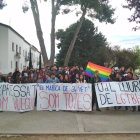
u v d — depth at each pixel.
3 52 27.41
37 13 14.94
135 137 4.63
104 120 6.02
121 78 7.79
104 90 7.23
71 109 7.20
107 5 17.33
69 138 4.56
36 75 9.62
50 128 5.19
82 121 5.88
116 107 8.06
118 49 24.89
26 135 4.76
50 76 8.46
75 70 9.64
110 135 4.76
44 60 15.39
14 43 31.34
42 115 6.63
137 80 7.28
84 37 33.53
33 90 7.35
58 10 16.38
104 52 24.52
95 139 4.50
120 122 5.79
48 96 7.36
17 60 33.91
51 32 15.56
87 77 9.92
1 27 27.16
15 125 5.45
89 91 7.19
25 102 7.14
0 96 7.18
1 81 7.76
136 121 5.92
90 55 32.50
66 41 33.03
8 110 7.13
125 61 23.80
